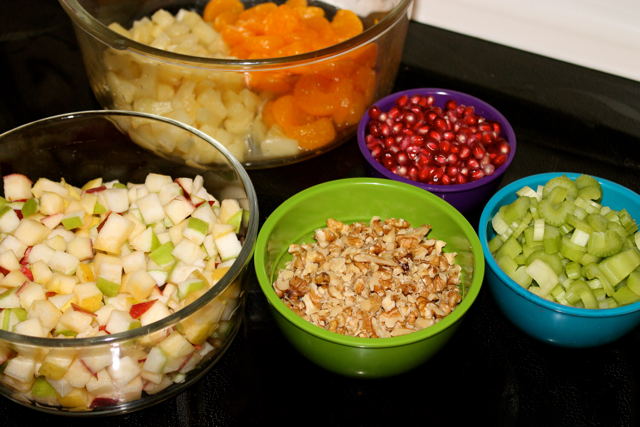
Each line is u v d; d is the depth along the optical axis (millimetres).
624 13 1508
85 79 1511
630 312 905
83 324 884
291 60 1110
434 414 940
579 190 1106
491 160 1173
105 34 1137
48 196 1014
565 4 1552
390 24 1199
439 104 1336
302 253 1076
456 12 1674
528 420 937
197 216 1024
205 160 1112
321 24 1476
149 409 944
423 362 939
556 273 1019
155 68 1158
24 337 763
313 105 1229
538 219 1056
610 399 963
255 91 1184
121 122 1117
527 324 996
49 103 1442
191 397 958
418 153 1213
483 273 944
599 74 1591
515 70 1593
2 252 980
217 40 1442
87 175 1207
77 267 971
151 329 784
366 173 1250
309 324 864
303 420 930
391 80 1396
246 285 964
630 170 1351
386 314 969
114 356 801
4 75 1513
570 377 990
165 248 1017
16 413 944
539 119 1459
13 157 1095
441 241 1073
